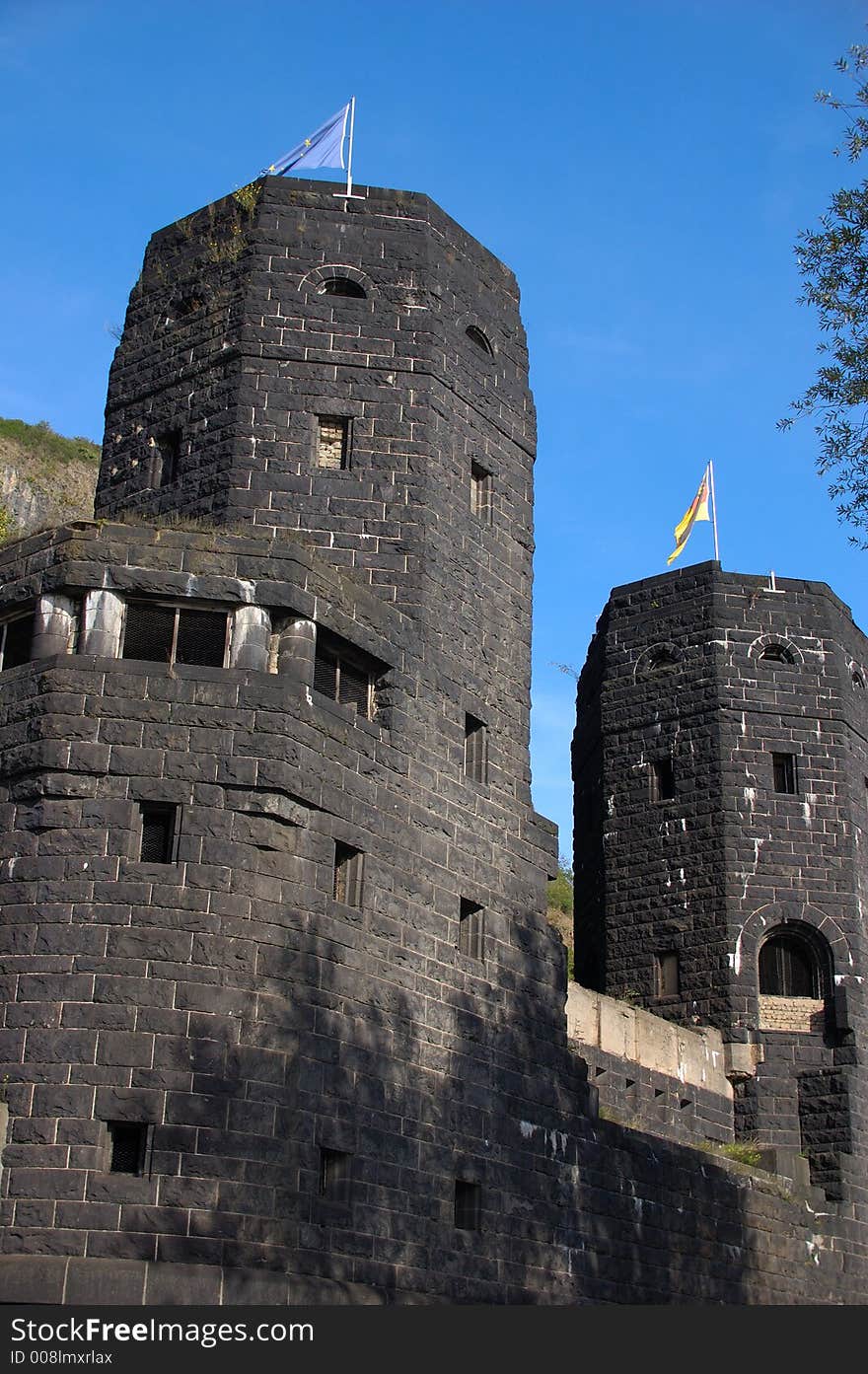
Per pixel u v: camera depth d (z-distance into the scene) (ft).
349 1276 96.84
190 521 116.47
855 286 101.09
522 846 122.21
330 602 107.76
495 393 130.21
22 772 98.37
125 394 127.13
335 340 122.42
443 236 129.08
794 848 157.07
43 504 319.27
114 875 95.61
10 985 94.17
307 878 100.37
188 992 93.91
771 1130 149.07
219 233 127.24
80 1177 89.56
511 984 117.29
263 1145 93.20
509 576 127.65
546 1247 113.80
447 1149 107.14
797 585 165.78
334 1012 100.22
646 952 157.69
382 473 119.85
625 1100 138.10
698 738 160.66
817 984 154.40
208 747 98.84
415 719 113.60
